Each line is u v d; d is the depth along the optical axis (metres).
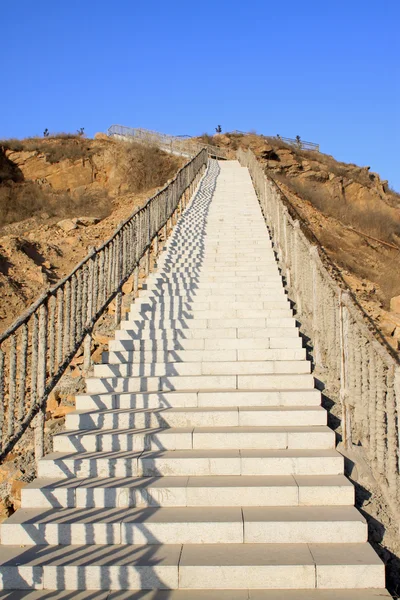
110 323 8.61
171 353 6.50
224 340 6.73
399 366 4.10
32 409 4.66
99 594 3.52
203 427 5.16
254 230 12.78
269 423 5.17
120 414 5.27
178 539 3.90
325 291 6.23
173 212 13.66
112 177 27.28
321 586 3.51
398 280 14.05
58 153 28.31
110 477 4.59
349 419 4.90
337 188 30.45
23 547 3.91
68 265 13.27
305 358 6.44
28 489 4.32
